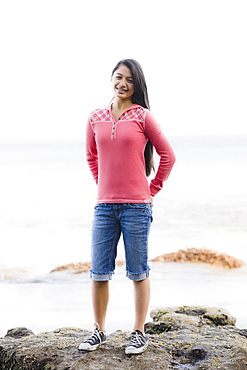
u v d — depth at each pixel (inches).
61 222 681.6
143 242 111.7
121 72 112.5
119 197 110.6
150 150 118.0
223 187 997.2
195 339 123.4
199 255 407.5
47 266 409.7
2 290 325.7
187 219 696.4
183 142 2578.7
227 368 106.6
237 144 2390.5
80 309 272.8
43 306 281.0
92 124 116.4
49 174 1267.2
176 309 155.6
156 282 339.9
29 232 610.9
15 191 992.9
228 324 145.8
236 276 358.9
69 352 116.0
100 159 114.0
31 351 117.9
